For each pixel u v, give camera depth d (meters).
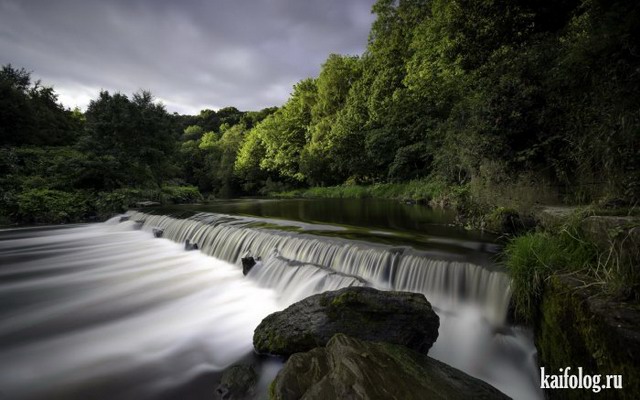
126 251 10.20
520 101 6.93
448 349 4.11
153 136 25.00
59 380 3.76
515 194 7.09
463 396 2.43
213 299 6.22
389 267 5.59
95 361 4.19
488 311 4.28
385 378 2.49
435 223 9.05
